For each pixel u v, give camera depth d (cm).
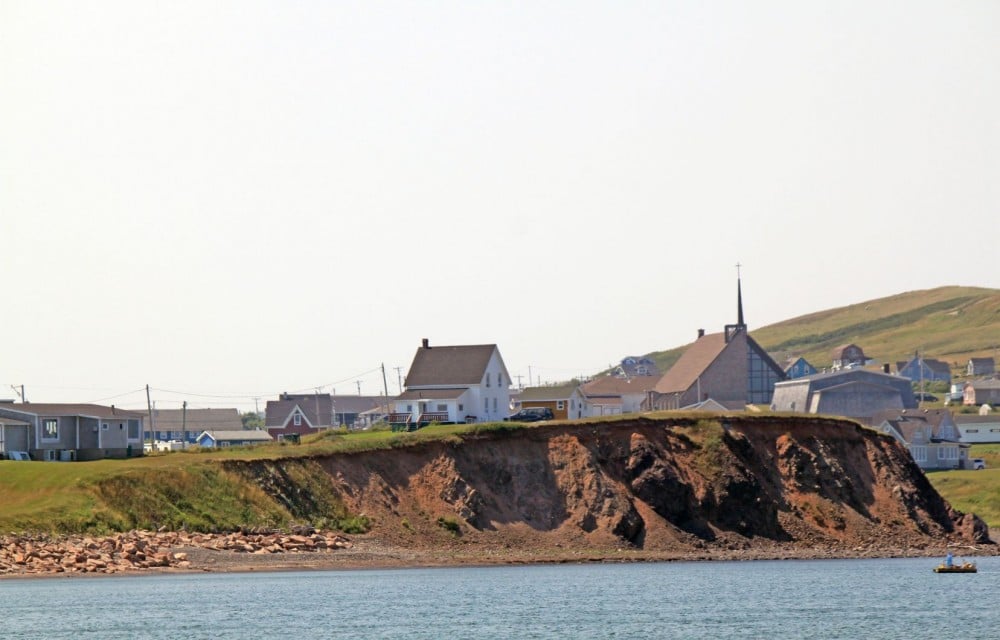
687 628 14975
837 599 17500
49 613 15250
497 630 14612
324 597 17025
